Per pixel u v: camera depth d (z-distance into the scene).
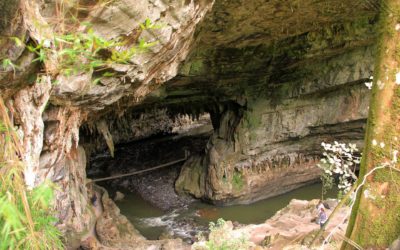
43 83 4.46
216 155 16.45
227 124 17.19
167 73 8.72
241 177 16.41
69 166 11.20
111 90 7.16
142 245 11.67
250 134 16.23
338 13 10.94
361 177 3.32
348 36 12.55
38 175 7.12
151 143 23.38
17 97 4.33
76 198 11.32
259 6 9.28
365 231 3.25
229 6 9.01
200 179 16.89
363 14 11.35
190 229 14.38
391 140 3.05
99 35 5.14
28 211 1.97
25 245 2.02
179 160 19.66
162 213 15.86
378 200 3.16
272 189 17.08
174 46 7.47
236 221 15.02
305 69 14.84
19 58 3.26
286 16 10.38
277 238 9.23
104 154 21.58
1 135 2.30
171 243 11.74
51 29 3.28
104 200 14.26
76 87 6.10
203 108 18.58
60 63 2.58
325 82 14.84
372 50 13.70
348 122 15.50
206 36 10.73
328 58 14.56
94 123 12.33
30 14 2.90
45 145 6.95
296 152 17.19
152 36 6.27
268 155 16.78
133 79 7.24
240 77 14.27
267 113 16.16
